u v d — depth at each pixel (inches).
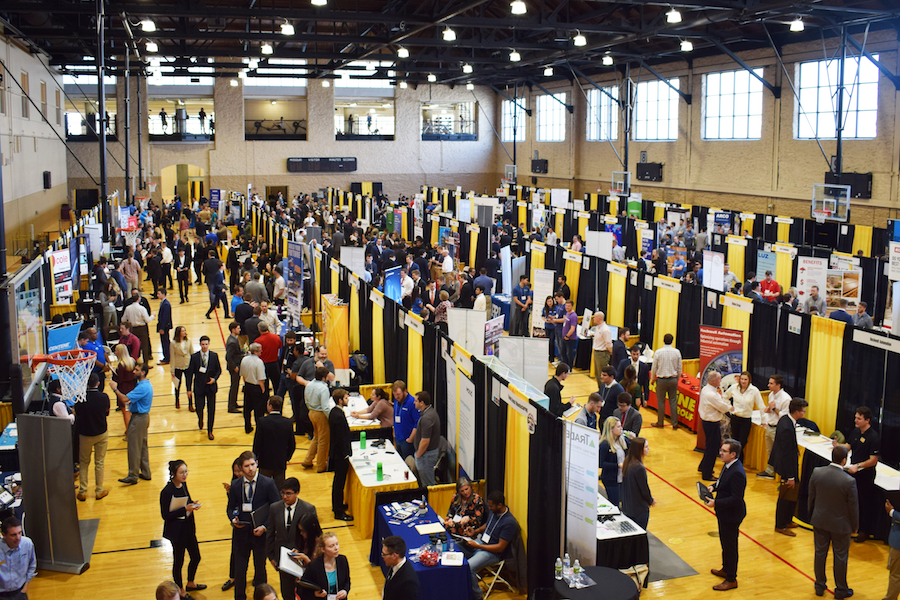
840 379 377.4
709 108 1079.6
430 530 282.2
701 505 346.0
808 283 571.5
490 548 272.8
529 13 1055.0
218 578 291.9
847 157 855.1
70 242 688.4
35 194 1042.7
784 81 931.3
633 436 308.8
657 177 1186.6
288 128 1769.2
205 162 1539.1
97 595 280.5
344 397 341.1
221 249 986.7
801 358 403.9
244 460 266.2
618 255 790.5
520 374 400.2
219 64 1178.0
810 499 275.7
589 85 1371.8
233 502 268.2
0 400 368.5
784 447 316.5
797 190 925.8
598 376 497.4
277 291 665.6
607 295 600.7
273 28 1181.1
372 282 560.1
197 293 861.2
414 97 1659.7
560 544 260.7
